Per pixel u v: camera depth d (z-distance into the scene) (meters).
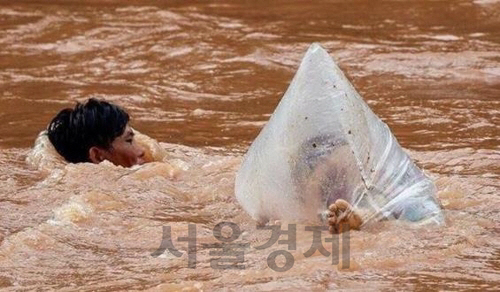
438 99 28.83
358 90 30.14
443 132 25.53
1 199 21.12
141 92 30.50
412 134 25.44
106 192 21.03
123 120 23.17
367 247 17.61
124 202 20.59
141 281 16.97
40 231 19.05
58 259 18.05
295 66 32.91
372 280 16.53
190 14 38.84
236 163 22.61
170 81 31.62
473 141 24.66
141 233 19.05
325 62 18.83
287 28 37.03
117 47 35.25
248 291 16.23
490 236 18.28
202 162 23.27
